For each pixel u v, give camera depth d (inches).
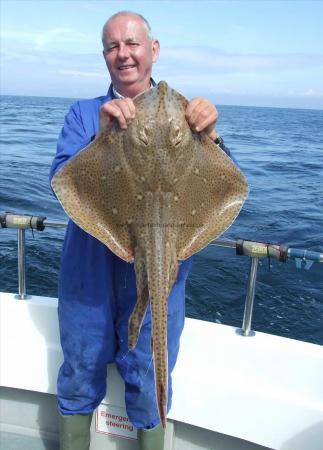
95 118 112.4
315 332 276.4
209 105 91.8
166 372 84.1
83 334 116.0
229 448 127.5
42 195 565.0
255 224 493.4
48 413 142.3
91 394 121.6
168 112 90.0
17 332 140.4
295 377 121.0
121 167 91.0
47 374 136.0
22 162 824.3
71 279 113.9
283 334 273.1
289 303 305.9
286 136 1961.1
